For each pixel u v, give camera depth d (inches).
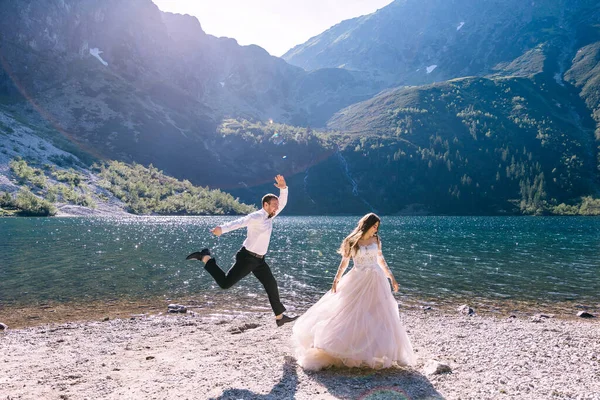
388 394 224.2
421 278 900.6
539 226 3503.9
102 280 804.6
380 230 2910.9
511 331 408.8
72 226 2623.0
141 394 224.4
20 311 552.7
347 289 274.5
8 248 1342.3
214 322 468.1
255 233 279.4
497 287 793.6
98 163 6412.4
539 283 840.3
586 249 1571.1
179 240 1844.2
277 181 291.4
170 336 386.0
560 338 374.6
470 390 230.8
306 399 217.2
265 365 273.1
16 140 5748.0
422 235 2389.3
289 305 613.6
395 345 265.6
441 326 434.9
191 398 217.9
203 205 6008.9
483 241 1953.7
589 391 230.5
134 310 564.7
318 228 3137.3
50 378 254.5
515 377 252.8
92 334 399.9
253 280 815.7
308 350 273.7
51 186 4598.9
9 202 3902.6
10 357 309.7
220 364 277.1
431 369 263.0
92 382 245.4
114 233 2144.4
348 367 268.2
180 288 732.7
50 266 979.3
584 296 708.7
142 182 6161.4
